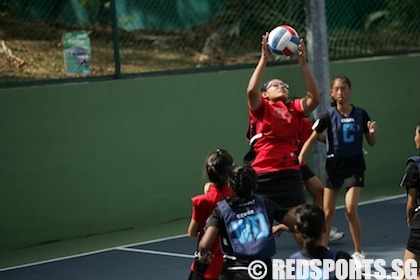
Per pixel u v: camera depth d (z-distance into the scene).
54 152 33.19
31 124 32.69
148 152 35.34
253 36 43.66
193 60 42.84
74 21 40.88
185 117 36.25
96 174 34.12
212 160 19.89
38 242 32.97
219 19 44.62
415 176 20.91
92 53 40.25
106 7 41.59
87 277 27.00
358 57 41.50
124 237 33.34
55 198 33.28
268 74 38.41
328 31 43.81
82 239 33.56
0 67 36.69
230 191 19.94
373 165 41.41
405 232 30.55
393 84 41.88
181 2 44.69
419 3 46.34
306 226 15.77
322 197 29.33
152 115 35.44
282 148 24.84
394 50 42.44
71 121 33.53
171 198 36.00
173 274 26.56
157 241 31.92
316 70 38.38
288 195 24.83
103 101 34.19
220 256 19.62
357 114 27.23
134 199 35.06
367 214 34.03
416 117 42.66
